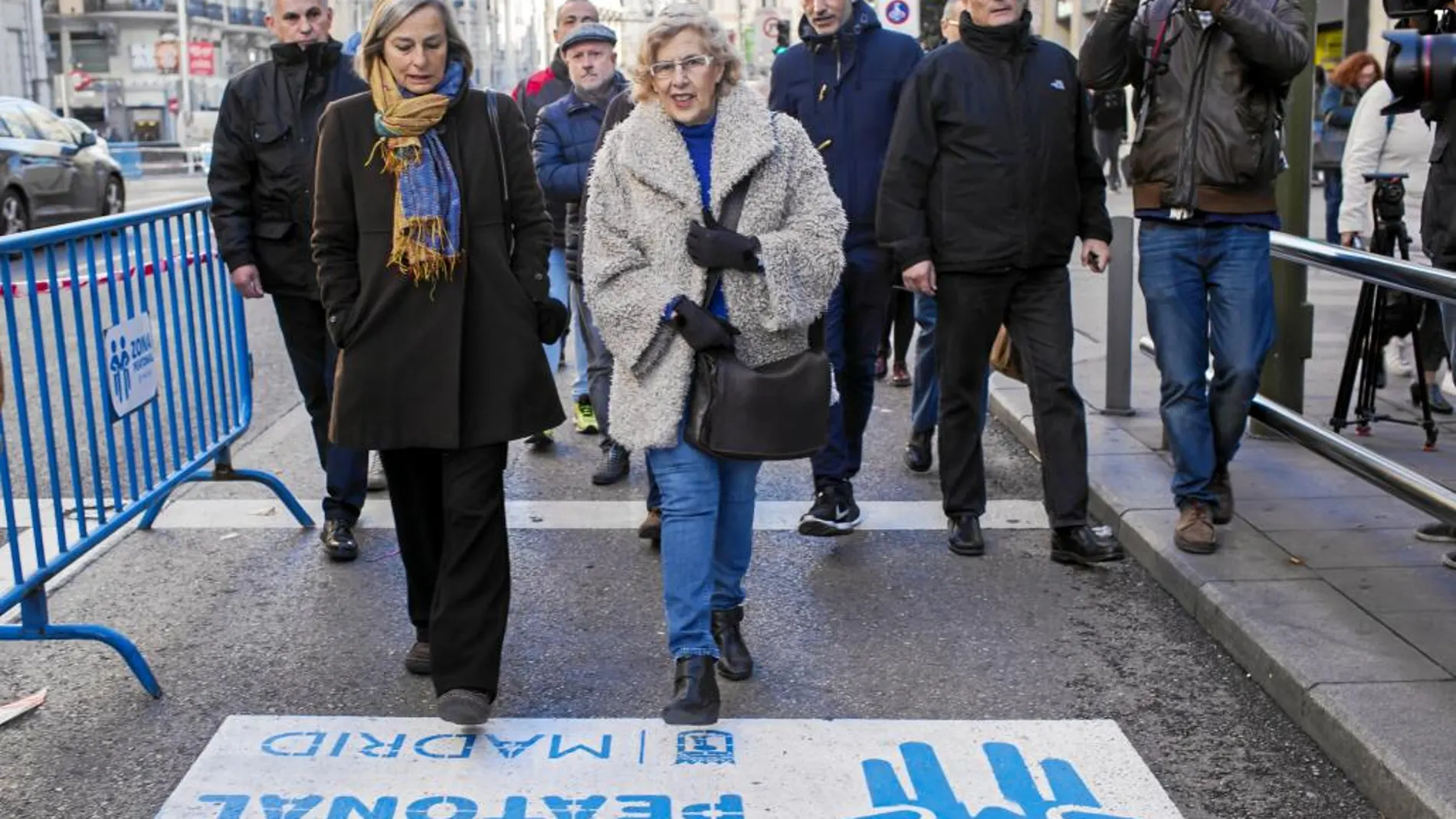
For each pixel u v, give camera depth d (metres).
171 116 58.62
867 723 3.90
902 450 6.99
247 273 5.20
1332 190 11.80
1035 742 3.78
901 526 5.74
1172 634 4.55
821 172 3.95
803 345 3.94
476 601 3.71
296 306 5.33
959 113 4.95
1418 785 3.26
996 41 4.95
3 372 3.92
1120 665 4.30
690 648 3.85
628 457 6.49
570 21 7.02
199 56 58.22
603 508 6.03
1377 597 4.45
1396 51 3.87
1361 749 3.49
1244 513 5.36
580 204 6.12
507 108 3.85
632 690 4.13
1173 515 5.34
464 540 3.71
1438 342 6.70
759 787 3.53
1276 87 4.78
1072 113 5.02
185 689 4.18
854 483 6.39
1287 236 5.34
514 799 3.47
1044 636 4.55
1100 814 3.41
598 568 5.25
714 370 3.72
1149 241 4.95
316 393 5.41
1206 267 4.91
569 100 6.18
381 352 3.69
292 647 4.50
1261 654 4.11
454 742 3.79
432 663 3.73
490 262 3.75
